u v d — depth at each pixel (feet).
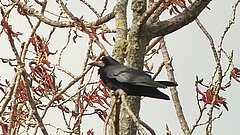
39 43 44.83
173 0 40.75
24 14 42.55
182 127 46.44
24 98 38.88
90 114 45.60
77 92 42.68
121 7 42.86
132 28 40.42
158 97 38.14
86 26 42.24
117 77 38.29
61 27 41.50
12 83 33.12
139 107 39.78
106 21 43.88
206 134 42.86
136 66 40.24
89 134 46.60
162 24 40.55
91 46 43.27
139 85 37.70
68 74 45.03
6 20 39.81
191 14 40.78
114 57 40.68
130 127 38.91
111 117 33.01
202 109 45.19
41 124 35.60
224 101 45.19
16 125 37.17
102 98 45.93
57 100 45.19
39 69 44.75
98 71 39.99
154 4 39.04
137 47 40.16
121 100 32.14
